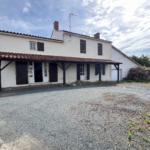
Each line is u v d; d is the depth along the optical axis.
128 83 11.20
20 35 8.16
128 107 3.99
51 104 4.28
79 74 11.09
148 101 4.71
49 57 8.54
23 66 8.21
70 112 3.54
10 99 4.91
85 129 2.58
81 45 11.36
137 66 15.28
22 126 2.70
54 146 2.03
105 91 6.76
